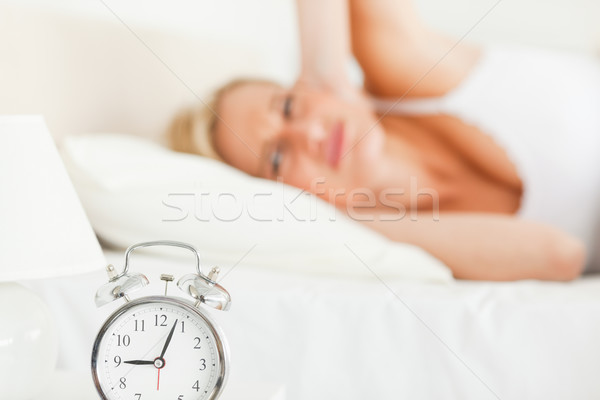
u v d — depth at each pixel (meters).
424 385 1.36
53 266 0.87
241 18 2.21
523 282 1.76
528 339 1.34
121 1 2.07
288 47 2.21
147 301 0.88
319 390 1.38
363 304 1.39
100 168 1.81
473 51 2.18
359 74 2.20
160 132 2.13
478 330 1.35
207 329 0.88
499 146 2.14
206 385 0.88
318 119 2.15
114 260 1.65
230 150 2.14
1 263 0.84
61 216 0.90
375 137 2.17
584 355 1.33
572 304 1.35
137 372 0.88
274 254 1.74
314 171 2.14
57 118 1.99
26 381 0.87
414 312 1.37
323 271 1.74
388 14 2.17
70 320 1.45
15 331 0.86
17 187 0.87
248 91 2.17
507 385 1.34
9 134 0.89
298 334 1.40
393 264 1.74
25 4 1.93
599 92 2.14
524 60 2.16
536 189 2.13
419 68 2.18
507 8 2.21
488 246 1.96
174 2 2.13
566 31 2.19
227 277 1.54
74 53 2.02
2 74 1.89
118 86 2.09
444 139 2.17
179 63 2.14
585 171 2.12
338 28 2.19
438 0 2.18
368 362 1.38
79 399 0.92
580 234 2.13
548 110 2.12
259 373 1.40
